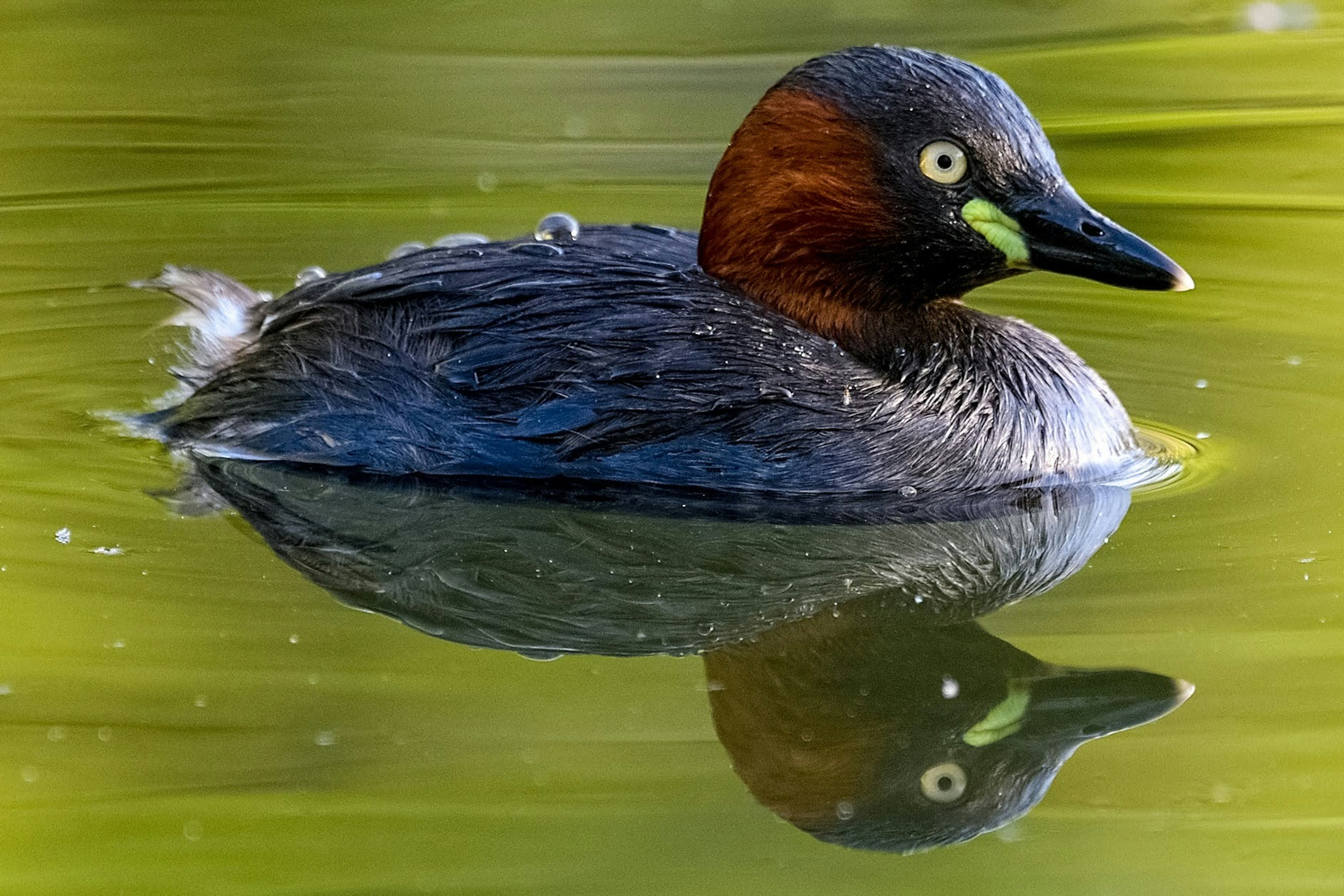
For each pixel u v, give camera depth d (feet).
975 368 37.58
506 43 61.11
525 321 36.47
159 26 61.82
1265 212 50.75
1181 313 46.47
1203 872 24.97
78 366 42.52
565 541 35.63
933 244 36.86
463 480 36.27
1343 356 43.60
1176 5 64.18
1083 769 27.61
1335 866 24.94
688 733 28.43
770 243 37.45
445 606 32.83
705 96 57.36
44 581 32.35
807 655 31.35
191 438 38.22
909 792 27.48
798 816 26.96
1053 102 56.75
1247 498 36.11
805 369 36.45
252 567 33.47
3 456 37.68
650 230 39.99
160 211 50.90
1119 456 38.40
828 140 36.68
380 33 61.82
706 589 33.83
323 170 53.47
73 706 28.50
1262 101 56.70
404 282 37.19
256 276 46.96
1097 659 30.22
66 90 57.57
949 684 30.35
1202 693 29.01
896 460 36.24
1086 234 36.09
